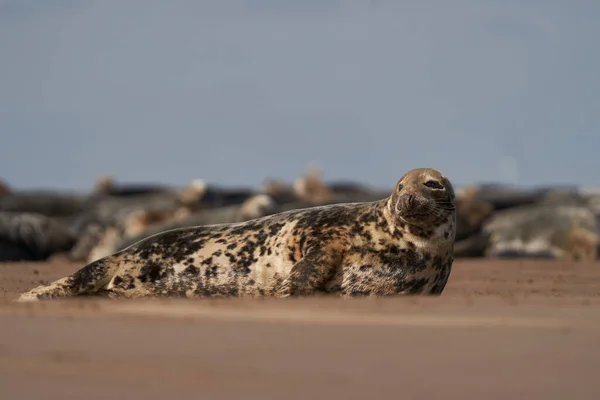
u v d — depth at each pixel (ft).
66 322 59.21
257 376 40.68
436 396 36.29
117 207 554.46
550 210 342.85
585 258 312.50
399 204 100.58
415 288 102.78
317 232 103.35
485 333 53.83
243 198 512.22
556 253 318.24
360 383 39.09
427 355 46.34
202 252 107.86
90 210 548.72
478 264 219.20
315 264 98.32
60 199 547.49
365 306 69.82
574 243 318.86
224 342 50.47
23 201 532.73
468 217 304.91
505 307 70.08
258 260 105.40
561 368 42.88
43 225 328.90
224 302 74.02
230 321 59.16
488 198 539.29
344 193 556.10
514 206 529.04
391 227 102.94
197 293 107.04
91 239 363.35
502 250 319.47
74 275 108.99
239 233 108.47
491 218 352.08
